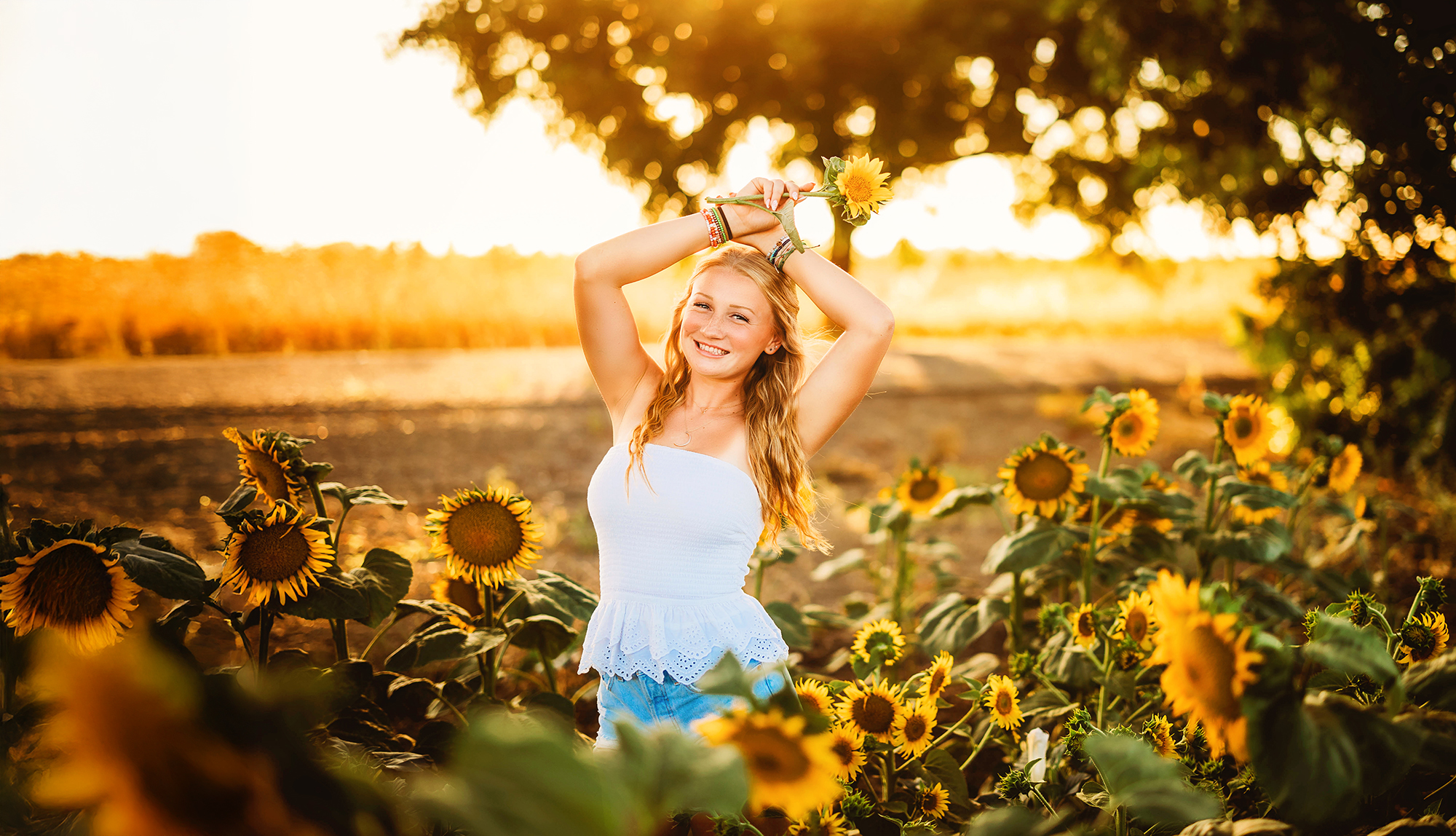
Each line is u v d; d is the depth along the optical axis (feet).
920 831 6.03
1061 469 9.18
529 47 42.98
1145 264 53.93
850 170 6.86
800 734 3.20
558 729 2.51
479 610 8.55
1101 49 28.17
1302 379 25.09
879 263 90.02
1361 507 11.78
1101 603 10.03
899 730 6.68
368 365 44.88
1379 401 23.81
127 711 2.06
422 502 20.20
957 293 90.74
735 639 6.31
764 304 6.81
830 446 29.35
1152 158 33.45
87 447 23.58
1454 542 15.74
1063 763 6.54
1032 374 48.08
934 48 41.42
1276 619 9.71
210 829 2.21
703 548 6.48
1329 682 5.73
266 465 7.00
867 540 14.15
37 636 5.69
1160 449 28.68
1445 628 5.69
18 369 39.32
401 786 5.57
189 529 16.67
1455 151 20.12
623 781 2.67
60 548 5.50
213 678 2.31
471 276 63.98
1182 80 27.07
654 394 7.30
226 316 53.16
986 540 19.02
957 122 48.26
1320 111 23.22
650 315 63.57
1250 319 26.71
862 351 6.89
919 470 11.53
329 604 6.48
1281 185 25.95
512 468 24.23
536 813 2.33
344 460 24.17
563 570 15.69
